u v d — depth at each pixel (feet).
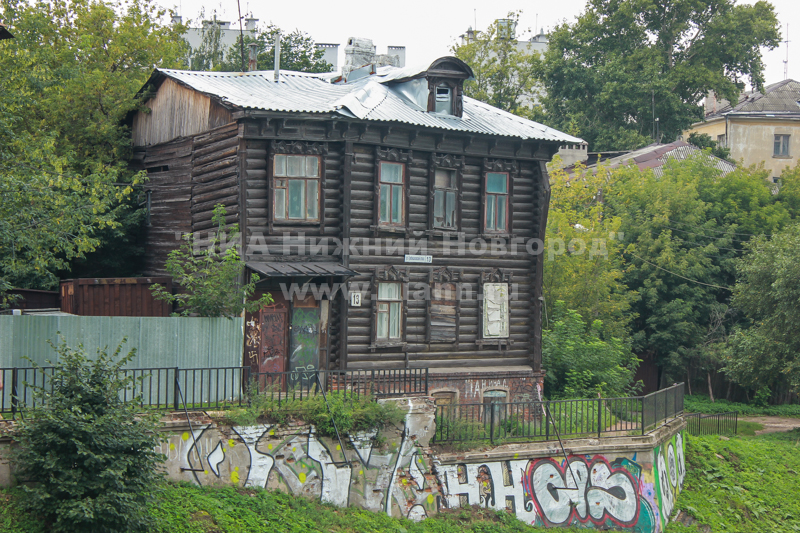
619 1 195.72
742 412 125.49
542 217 81.92
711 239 134.41
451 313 78.13
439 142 75.82
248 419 53.52
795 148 201.05
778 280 99.91
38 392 44.32
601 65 192.24
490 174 80.43
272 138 68.28
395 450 59.67
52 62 87.04
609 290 115.55
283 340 69.92
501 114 85.25
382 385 67.46
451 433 63.36
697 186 143.74
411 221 75.51
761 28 190.29
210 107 73.51
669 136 192.03
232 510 49.67
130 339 55.26
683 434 82.84
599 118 195.42
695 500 75.66
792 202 146.72
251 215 68.28
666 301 130.21
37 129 86.53
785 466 86.17
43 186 65.77
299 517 52.29
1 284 67.72
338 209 71.82
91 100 90.58
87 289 72.08
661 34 194.70
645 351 131.85
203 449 52.31
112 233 83.56
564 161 173.37
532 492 64.18
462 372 77.41
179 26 116.06
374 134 72.23
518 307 81.92
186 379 53.47
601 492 66.54
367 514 57.16
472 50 164.86
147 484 44.60
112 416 43.83
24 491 42.47
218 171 71.72
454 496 61.67
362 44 92.27
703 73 186.50
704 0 194.80
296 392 63.77
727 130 199.82
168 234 81.25
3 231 64.18
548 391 90.17
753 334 107.24
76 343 53.21
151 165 84.94
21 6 91.40
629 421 70.85
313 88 80.64
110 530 41.81
